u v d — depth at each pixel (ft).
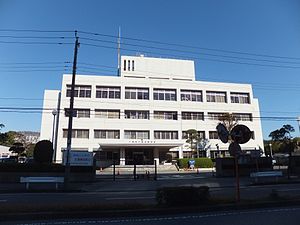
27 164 73.97
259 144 184.34
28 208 28.60
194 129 167.32
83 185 65.87
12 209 27.99
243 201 33.09
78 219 26.48
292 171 93.04
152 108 171.94
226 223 23.97
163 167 141.08
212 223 24.08
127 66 203.92
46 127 164.14
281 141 178.09
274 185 63.46
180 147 167.53
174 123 172.65
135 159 159.33
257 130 186.80
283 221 24.49
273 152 213.46
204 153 172.45
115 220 25.85
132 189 57.21
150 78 189.67
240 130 34.94
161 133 170.91
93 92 166.30
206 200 31.78
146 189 56.95
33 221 25.73
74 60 66.74
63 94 162.71
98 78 168.76
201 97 183.73
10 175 72.13
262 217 26.40
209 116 180.55
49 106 167.12
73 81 65.72
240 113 187.11
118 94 170.50
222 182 71.05
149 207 29.73
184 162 146.10
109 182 71.97
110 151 159.84
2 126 125.90
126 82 172.24
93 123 161.79
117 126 164.55
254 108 190.19
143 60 206.69
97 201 38.04
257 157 92.12
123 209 28.96
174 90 180.24
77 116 162.50
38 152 82.69
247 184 66.54
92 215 27.37
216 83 187.11
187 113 178.29
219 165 89.20
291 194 42.16
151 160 160.15
